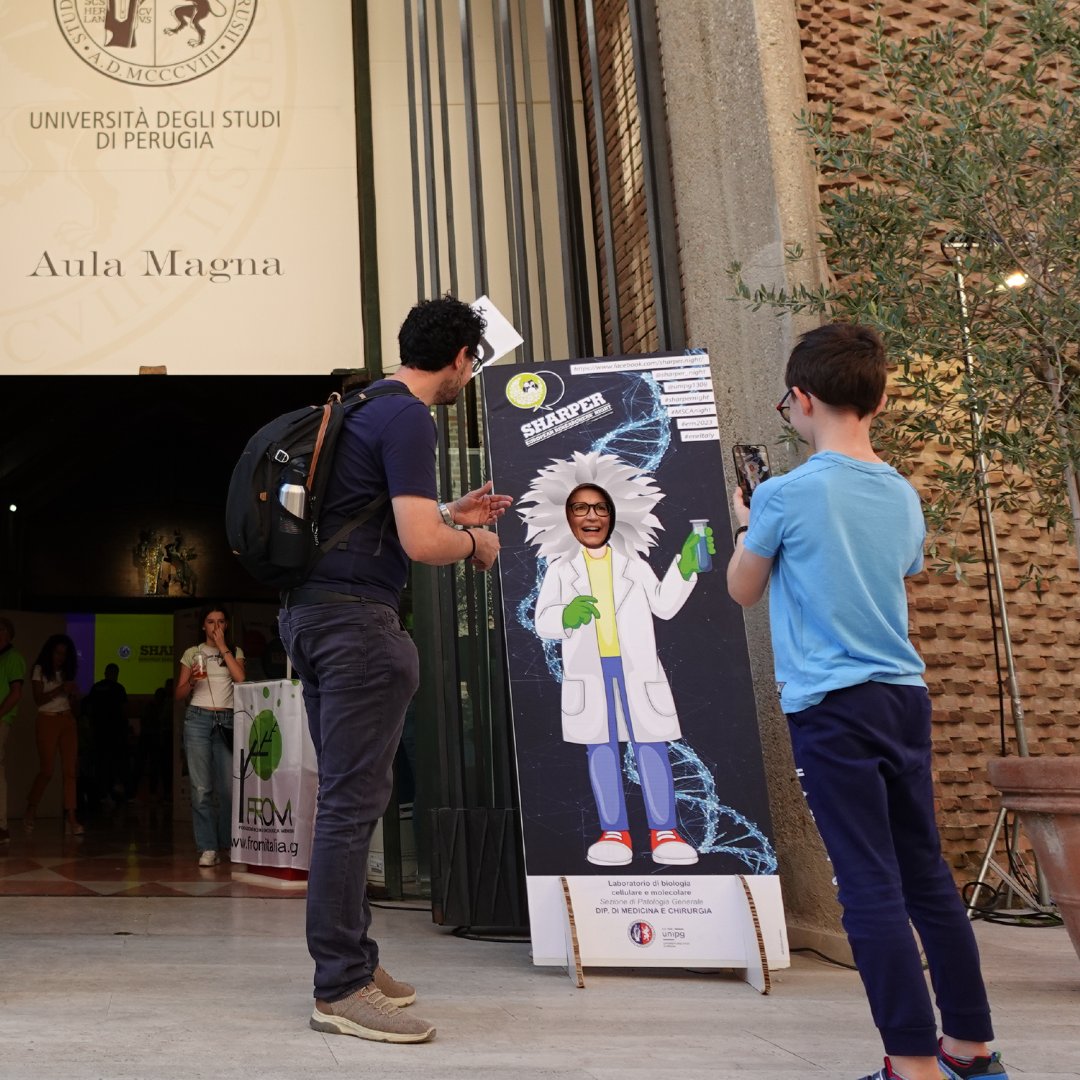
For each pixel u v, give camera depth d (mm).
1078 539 2953
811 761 1968
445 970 3281
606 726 3305
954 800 4531
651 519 3436
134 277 5262
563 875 3215
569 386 3549
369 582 2539
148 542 15750
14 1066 2084
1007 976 3207
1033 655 4715
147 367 5211
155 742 14383
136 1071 2066
